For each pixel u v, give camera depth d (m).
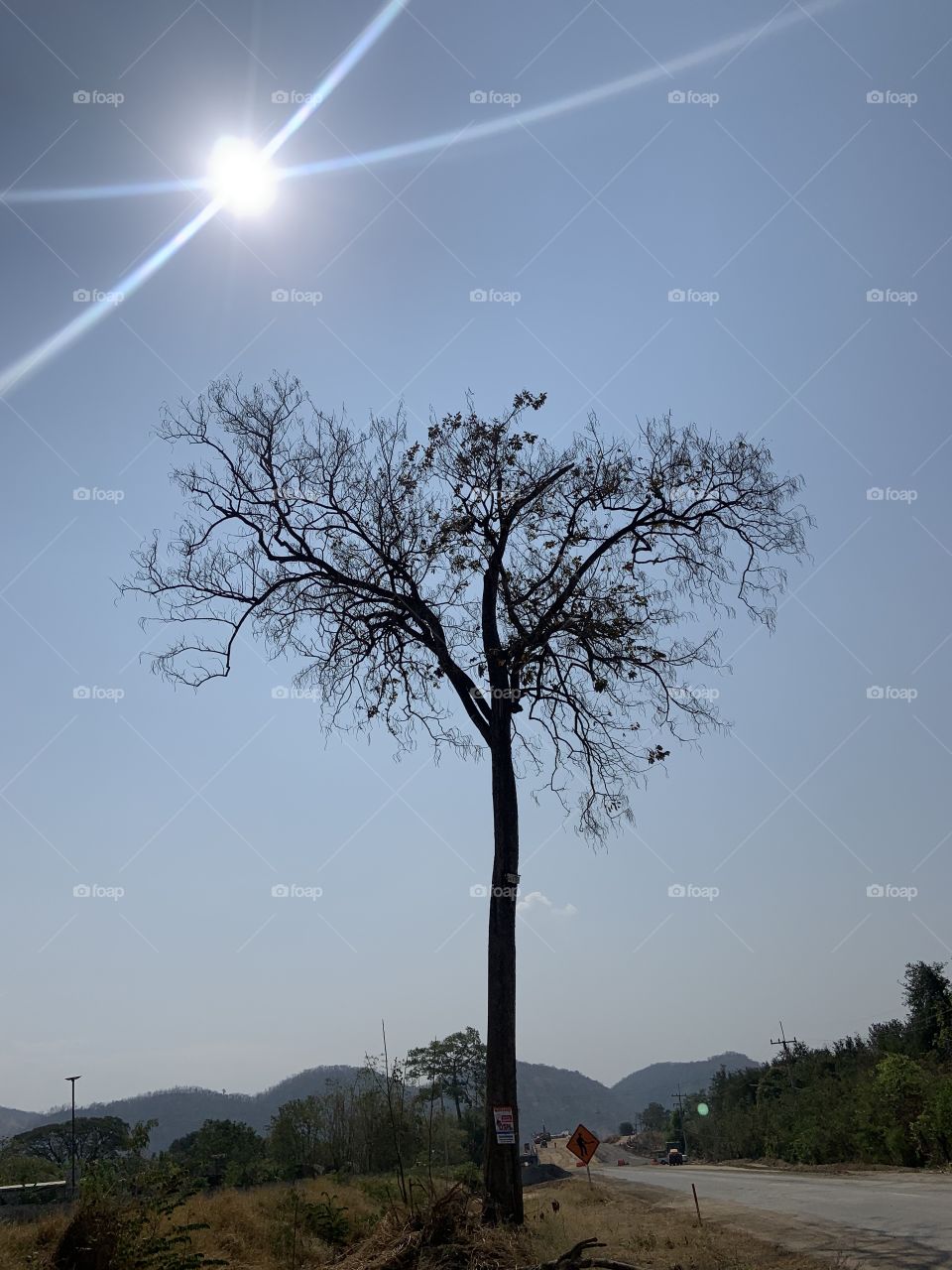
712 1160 102.06
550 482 22.47
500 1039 19.16
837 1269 14.36
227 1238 20.09
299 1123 49.66
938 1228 18.30
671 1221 24.78
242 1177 41.28
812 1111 67.75
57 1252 14.92
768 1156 76.44
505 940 19.81
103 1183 15.59
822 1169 51.34
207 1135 52.75
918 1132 45.94
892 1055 52.62
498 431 22.98
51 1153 41.38
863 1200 27.08
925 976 70.50
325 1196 25.64
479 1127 56.84
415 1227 15.84
